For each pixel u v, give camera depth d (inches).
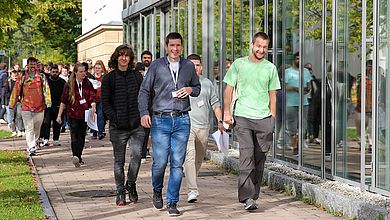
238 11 812.6
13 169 746.8
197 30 981.8
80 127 791.1
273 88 526.9
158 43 1223.5
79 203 556.7
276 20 702.5
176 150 504.1
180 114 504.7
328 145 588.7
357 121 539.2
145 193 602.2
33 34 2630.4
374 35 511.8
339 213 494.6
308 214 502.9
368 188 521.7
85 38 2005.4
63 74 1256.2
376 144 512.7
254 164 526.9
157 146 505.4
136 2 1396.4
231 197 579.2
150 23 1279.5
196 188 556.7
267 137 526.6
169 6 1169.4
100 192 609.3
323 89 591.2
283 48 685.3
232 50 833.5
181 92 500.1
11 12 823.1
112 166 795.4
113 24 1705.2
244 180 520.1
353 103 545.6
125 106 538.9
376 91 511.8
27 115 892.0
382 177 508.1
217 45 899.4
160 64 504.1
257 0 751.7
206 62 936.9
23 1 825.5
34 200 551.5
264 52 523.5
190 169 555.8
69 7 2308.1
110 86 539.5
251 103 525.0
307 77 627.5
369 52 521.0
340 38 566.6
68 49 2498.8
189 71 506.6
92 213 514.6
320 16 601.0
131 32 1480.1
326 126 590.6
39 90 895.7
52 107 1021.8
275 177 611.8
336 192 514.3
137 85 542.6
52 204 553.0
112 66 543.8
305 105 632.4
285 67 681.0
